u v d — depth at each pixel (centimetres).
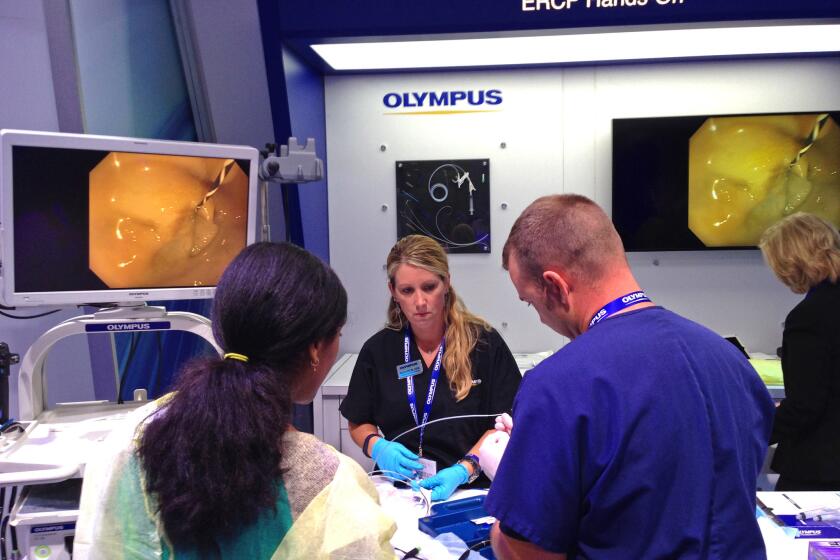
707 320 292
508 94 287
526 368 270
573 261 99
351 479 80
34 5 227
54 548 134
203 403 75
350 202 297
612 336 93
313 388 92
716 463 88
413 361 195
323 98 292
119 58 249
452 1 216
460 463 174
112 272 162
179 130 272
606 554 88
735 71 277
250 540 75
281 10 222
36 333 231
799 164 270
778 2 208
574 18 214
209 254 174
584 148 287
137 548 77
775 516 143
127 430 84
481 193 289
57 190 152
